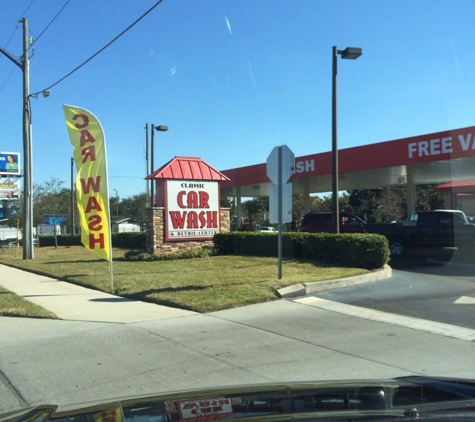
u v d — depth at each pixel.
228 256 18.86
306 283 11.17
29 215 23.97
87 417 2.67
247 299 10.05
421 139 19.98
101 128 12.65
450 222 18.55
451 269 15.00
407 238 18.78
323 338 7.41
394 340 7.22
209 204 20.16
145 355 6.71
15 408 4.96
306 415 2.56
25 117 24.11
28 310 9.61
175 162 19.88
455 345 6.91
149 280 12.84
